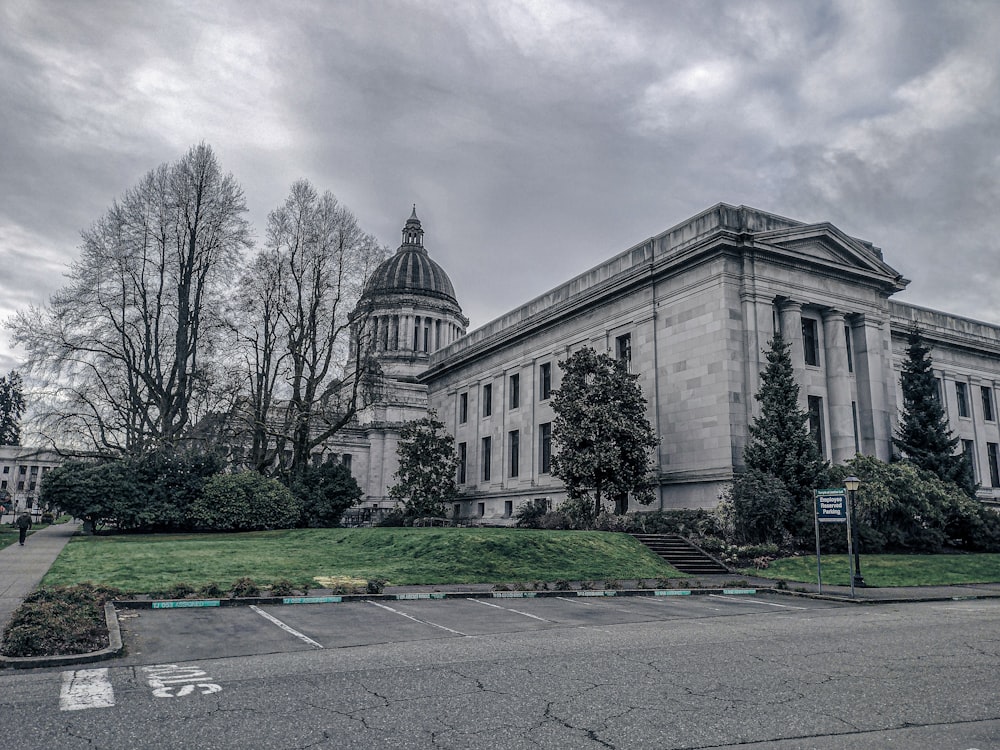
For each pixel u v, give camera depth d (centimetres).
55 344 4028
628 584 2197
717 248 3406
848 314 3744
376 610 1577
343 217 4681
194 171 4469
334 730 684
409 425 5047
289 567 2250
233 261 4547
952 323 5081
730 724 714
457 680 894
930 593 2156
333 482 4688
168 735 666
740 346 3362
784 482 2989
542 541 2677
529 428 4762
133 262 4278
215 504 3981
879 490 3030
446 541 2628
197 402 4278
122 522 3878
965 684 895
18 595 1628
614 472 3322
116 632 1169
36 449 4338
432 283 9081
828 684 888
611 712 754
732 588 2178
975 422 5016
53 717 722
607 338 4138
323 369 4653
